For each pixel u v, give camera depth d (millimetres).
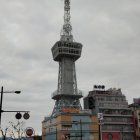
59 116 140625
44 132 167125
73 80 171500
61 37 184250
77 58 177875
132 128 149125
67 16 193000
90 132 140125
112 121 146750
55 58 179875
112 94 154500
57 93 168000
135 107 157500
